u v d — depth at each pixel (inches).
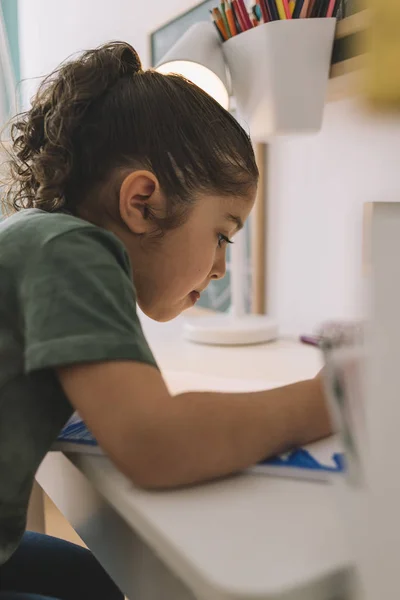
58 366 15.1
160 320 24.0
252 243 43.6
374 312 9.7
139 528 12.9
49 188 22.0
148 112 21.7
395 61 9.1
